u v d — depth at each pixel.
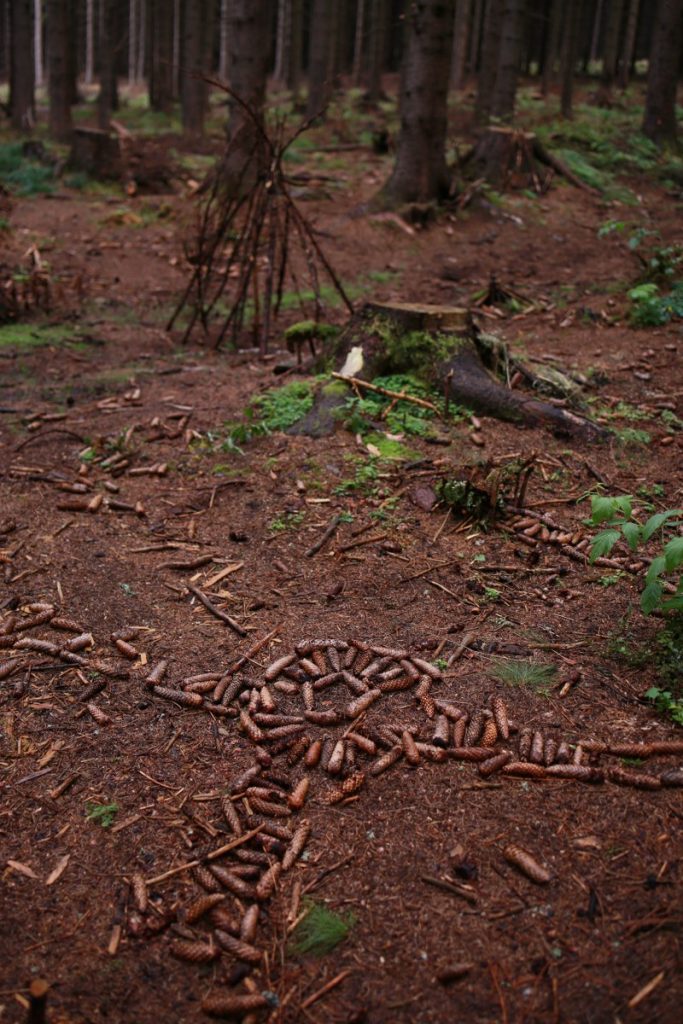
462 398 6.01
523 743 3.12
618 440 5.77
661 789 2.92
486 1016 2.24
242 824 2.83
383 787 2.96
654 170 17.98
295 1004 2.29
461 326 6.33
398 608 4.01
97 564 4.37
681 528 4.63
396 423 5.76
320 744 3.15
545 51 27.61
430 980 2.34
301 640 3.77
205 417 6.20
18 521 4.77
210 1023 2.25
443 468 5.23
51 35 21.17
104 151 15.77
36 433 6.04
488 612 3.97
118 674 3.52
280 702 3.39
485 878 2.62
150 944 2.46
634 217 14.76
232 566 4.37
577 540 4.56
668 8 19.02
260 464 5.44
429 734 3.20
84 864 2.70
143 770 3.05
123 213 13.52
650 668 3.53
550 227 13.83
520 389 6.35
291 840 2.76
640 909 2.50
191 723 3.28
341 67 29.34
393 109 25.94
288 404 6.06
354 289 10.58
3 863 2.70
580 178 16.41
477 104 21.25
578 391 6.50
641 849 2.69
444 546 4.54
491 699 3.36
